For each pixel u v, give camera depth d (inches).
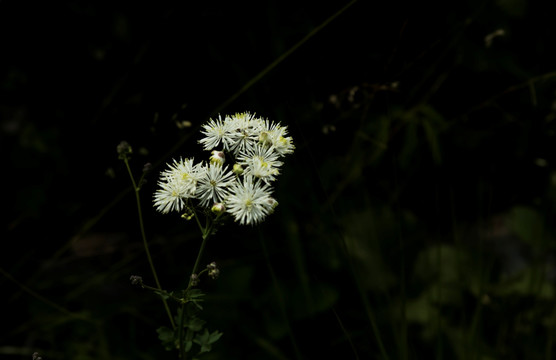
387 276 97.3
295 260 93.8
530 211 107.7
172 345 54.9
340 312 94.0
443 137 118.3
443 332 91.0
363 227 101.9
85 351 94.4
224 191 51.8
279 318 94.1
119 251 108.3
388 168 108.3
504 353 88.5
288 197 98.3
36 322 96.8
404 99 107.3
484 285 92.6
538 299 90.5
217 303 97.2
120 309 99.0
